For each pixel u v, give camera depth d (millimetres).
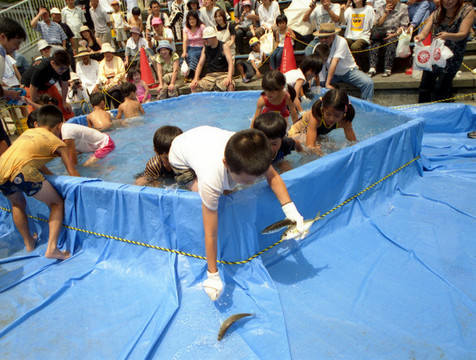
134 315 2256
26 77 5582
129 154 4406
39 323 2287
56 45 8867
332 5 7371
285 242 2629
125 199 2631
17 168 2771
